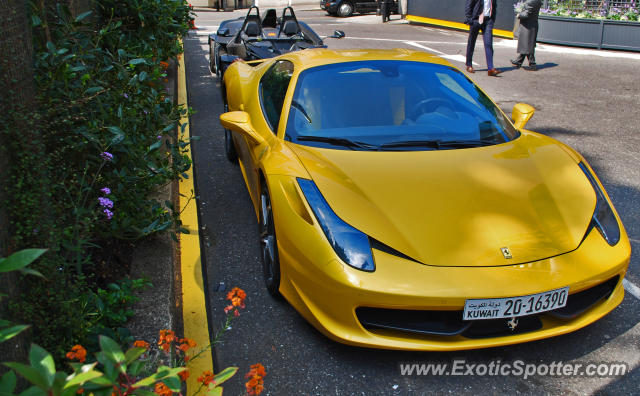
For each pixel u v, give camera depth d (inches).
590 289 110.8
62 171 103.0
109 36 159.5
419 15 766.5
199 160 226.8
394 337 102.7
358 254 100.6
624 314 124.0
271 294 130.9
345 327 103.0
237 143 193.3
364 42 581.6
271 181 121.0
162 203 167.0
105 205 104.2
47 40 121.0
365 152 128.3
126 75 136.9
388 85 149.4
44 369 43.1
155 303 115.5
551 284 98.5
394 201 109.6
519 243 103.2
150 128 145.6
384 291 96.7
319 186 112.8
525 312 99.1
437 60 164.9
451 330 100.9
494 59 485.4
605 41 538.9
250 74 202.5
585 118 296.4
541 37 583.5
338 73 152.6
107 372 47.3
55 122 98.3
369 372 106.3
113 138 111.3
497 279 97.6
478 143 135.9
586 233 109.3
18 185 72.1
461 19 690.8
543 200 114.0
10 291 68.6
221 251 154.4
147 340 103.9
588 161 228.5
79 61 126.7
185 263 145.9
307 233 106.5
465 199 111.3
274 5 1115.3
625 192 195.9
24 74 73.8
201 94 337.1
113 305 108.5
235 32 359.3
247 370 106.7
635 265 146.3
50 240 78.8
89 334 93.0
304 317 111.5
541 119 294.0
